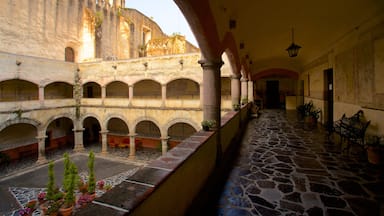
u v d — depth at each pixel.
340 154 6.16
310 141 7.74
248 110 14.00
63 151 21.56
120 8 32.72
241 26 6.71
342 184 4.24
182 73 18.86
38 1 22.30
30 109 17.72
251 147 7.09
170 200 2.43
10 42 20.08
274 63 17.50
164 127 19.36
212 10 4.01
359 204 3.50
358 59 7.09
